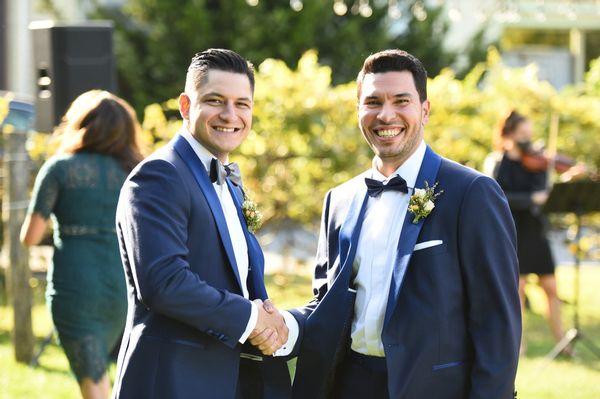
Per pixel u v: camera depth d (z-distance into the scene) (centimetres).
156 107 908
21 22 1523
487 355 307
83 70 764
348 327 330
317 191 877
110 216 473
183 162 318
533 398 575
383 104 325
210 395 308
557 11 1912
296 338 340
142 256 297
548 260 702
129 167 480
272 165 876
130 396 306
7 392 580
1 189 796
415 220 316
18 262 668
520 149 699
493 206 314
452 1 1823
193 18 1684
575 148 977
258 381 333
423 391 310
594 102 1005
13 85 1518
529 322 830
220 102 323
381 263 325
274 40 1695
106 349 473
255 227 340
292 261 1084
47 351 712
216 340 312
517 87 997
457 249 313
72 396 573
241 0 1689
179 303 295
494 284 308
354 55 1725
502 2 1369
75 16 1755
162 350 305
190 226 312
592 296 981
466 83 1030
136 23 1800
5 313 842
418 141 333
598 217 968
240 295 319
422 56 1778
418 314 311
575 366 668
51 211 471
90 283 464
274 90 875
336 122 870
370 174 347
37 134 768
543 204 659
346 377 332
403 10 1794
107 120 475
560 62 1967
